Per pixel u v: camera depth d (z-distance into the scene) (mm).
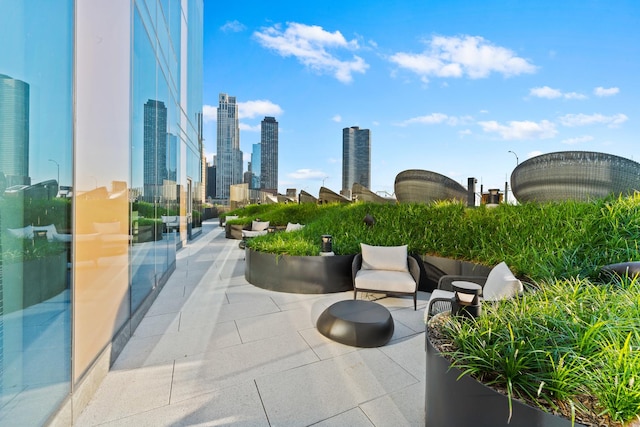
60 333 1730
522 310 1709
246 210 16969
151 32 4312
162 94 5137
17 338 1403
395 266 4172
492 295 2529
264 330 3105
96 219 2256
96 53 2289
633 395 1018
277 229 9703
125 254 2930
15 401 1387
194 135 11633
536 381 1151
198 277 5555
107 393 2029
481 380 1231
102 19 2406
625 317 1500
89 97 2172
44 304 1603
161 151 5016
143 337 2947
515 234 3814
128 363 2436
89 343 2064
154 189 4469
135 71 3455
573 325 1427
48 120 1655
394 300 4145
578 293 1947
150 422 1742
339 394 2018
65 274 1802
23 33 1443
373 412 1835
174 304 3990
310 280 4453
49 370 1623
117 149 2760
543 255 3193
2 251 1303
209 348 2701
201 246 9625
